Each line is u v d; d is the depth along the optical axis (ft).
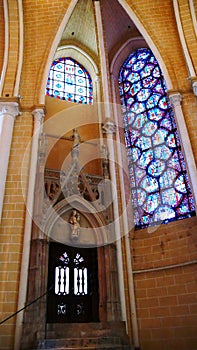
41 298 33.45
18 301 32.24
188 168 38.93
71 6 52.31
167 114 49.75
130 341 35.27
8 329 31.01
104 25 56.03
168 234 40.68
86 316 38.19
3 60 47.52
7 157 39.55
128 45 61.31
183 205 41.96
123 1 52.29
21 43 48.60
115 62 61.00
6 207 37.04
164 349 34.47
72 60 62.03
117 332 34.35
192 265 36.42
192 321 34.09
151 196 45.80
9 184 38.50
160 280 38.06
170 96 44.60
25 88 46.60
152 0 52.24
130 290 38.47
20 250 34.94
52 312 36.76
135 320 36.65
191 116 42.42
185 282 36.22
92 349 29.60
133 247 42.39
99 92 57.11
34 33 50.88
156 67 55.47
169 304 36.24
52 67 58.29
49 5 52.60
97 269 40.40
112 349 30.55
